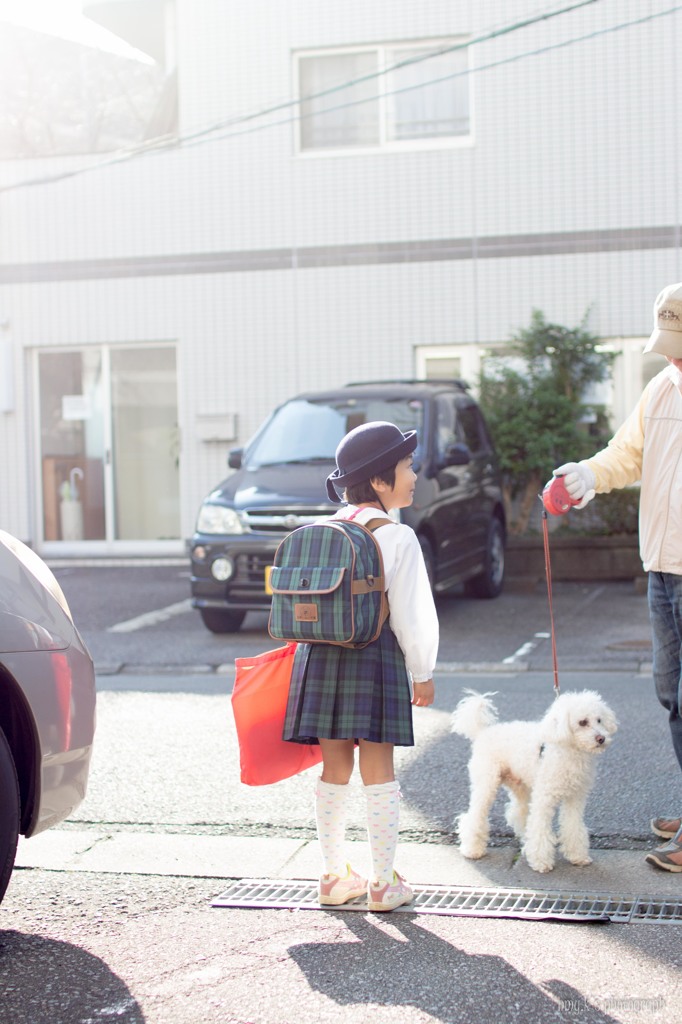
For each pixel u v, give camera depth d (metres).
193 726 6.15
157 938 3.44
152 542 14.23
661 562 3.90
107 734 6.01
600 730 3.74
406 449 3.70
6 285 14.16
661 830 4.21
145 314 13.83
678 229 12.59
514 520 12.59
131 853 4.25
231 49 13.45
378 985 3.06
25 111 14.05
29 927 3.55
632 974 3.09
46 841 4.41
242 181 13.51
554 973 3.10
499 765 4.06
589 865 3.98
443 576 9.12
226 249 13.59
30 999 3.03
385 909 3.59
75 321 14.02
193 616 10.09
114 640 8.98
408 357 13.21
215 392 13.68
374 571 3.52
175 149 13.65
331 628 3.45
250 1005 2.97
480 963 3.18
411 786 4.94
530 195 12.88
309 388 13.45
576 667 7.63
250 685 3.72
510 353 13.04
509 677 7.36
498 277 12.99
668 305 3.75
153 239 13.76
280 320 13.48
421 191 13.11
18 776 3.43
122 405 14.16
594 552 11.80
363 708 3.50
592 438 12.26
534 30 12.73
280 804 4.79
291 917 3.59
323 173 13.31
